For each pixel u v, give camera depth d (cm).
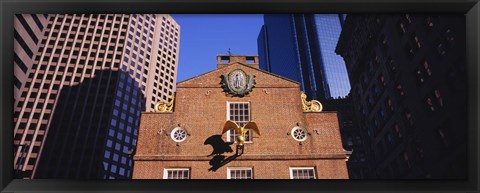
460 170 3497
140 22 14300
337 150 2075
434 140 3966
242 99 2269
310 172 2016
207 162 2019
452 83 3612
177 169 2002
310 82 19388
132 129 12306
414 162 4453
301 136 2133
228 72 2358
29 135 10638
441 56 3762
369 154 6259
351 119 10875
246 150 2059
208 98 2259
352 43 7438
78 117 11375
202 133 2116
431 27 3909
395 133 5153
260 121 2177
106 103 11869
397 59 4981
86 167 10694
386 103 5472
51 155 10531
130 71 12975
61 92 11625
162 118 2155
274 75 2362
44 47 12275
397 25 4950
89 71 12244
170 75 14962
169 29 16062
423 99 4225
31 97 11275
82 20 13162
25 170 10094
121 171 11425
